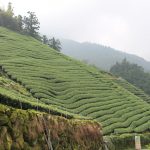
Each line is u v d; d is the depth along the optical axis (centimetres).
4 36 9275
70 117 3331
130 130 5188
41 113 2314
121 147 4447
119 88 7638
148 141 5209
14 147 1853
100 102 5916
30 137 2044
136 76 19550
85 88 6425
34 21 13000
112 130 4928
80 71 7788
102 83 7394
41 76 6097
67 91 5878
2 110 1872
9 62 6444
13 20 11700
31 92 5200
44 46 9806
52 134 2325
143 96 9150
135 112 6072
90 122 3297
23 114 2061
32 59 7406
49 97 5234
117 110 5841
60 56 8925
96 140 3219
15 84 5222
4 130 1816
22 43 9012
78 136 2805
